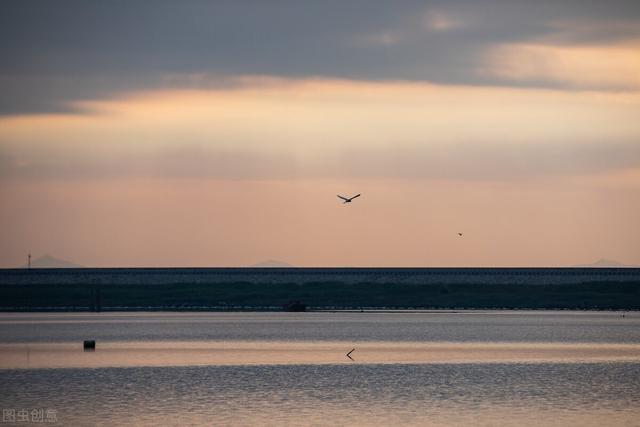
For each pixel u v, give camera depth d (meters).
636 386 110.62
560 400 101.19
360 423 89.94
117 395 105.12
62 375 121.50
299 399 102.19
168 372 124.44
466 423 90.06
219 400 101.75
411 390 108.00
